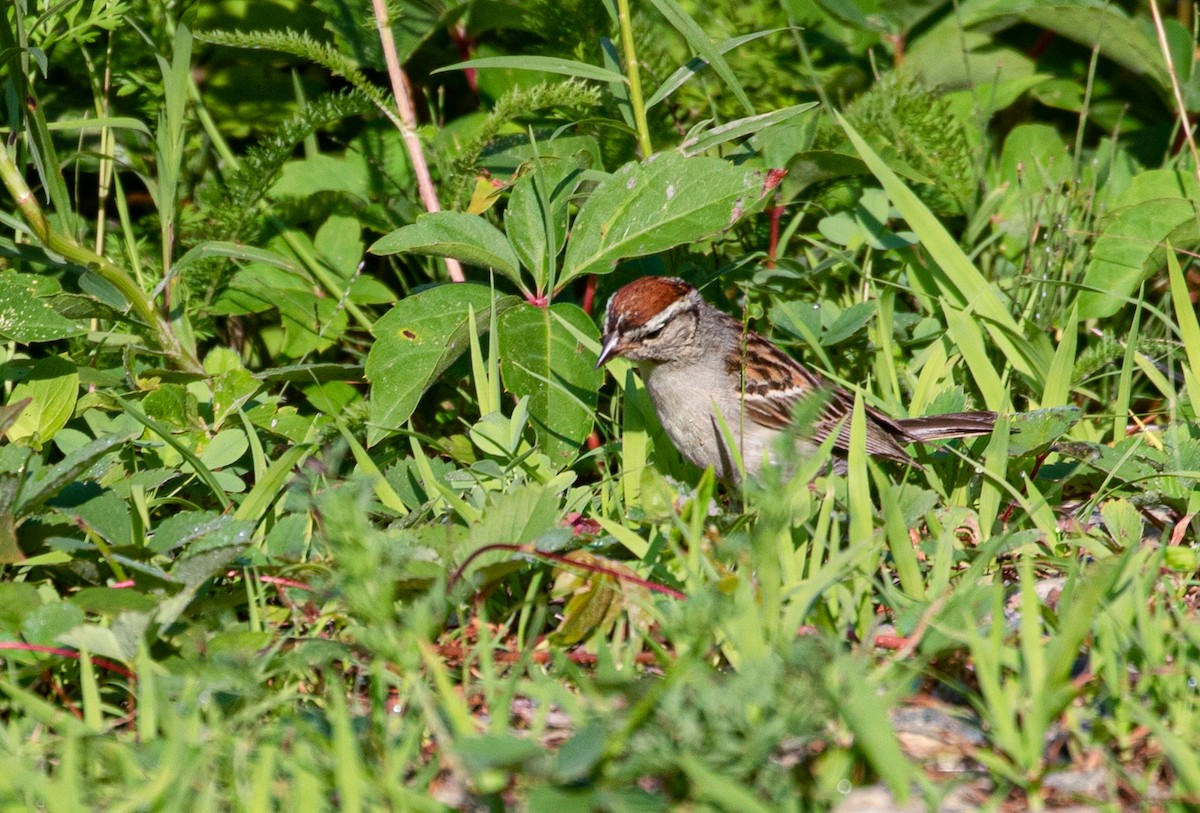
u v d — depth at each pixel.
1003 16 12.77
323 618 6.52
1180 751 4.92
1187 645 6.00
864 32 13.05
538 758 4.82
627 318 9.20
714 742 4.75
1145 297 11.53
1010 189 11.97
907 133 11.61
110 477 7.77
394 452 9.06
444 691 5.24
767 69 12.48
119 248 11.08
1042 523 7.92
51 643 6.04
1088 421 9.84
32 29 9.38
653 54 11.81
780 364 9.76
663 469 9.91
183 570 6.28
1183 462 8.36
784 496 5.98
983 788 5.38
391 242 9.22
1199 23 13.45
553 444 9.04
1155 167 13.02
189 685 5.36
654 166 9.65
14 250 9.52
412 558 6.47
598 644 5.99
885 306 10.51
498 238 9.52
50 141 9.15
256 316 11.56
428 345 9.17
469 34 12.37
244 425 8.81
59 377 8.46
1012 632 6.20
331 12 11.78
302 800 4.72
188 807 4.81
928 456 9.30
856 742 5.09
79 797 4.77
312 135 11.83
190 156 12.15
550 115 12.10
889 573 7.53
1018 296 10.99
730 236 11.56
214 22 12.29
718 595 5.70
